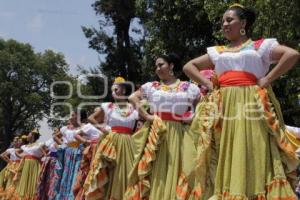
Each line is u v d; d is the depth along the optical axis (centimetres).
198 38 1602
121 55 2486
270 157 374
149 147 529
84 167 784
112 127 670
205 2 1189
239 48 396
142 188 526
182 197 496
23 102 4209
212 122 388
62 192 920
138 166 536
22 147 1195
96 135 823
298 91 1073
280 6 986
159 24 1606
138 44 2503
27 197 1166
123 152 656
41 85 4281
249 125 376
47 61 4266
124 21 2514
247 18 405
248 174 367
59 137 977
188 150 517
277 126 375
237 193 359
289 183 372
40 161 1188
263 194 363
